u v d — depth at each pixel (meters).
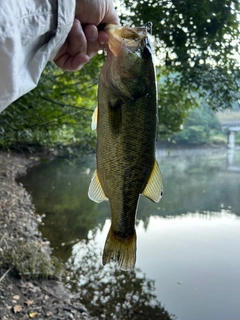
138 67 0.31
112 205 0.34
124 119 0.31
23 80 0.22
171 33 1.08
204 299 1.02
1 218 1.41
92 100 1.55
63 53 0.31
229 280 1.14
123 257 0.35
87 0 0.29
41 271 1.00
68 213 1.79
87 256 1.26
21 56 0.20
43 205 1.89
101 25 0.32
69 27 0.24
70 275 1.08
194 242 1.48
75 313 0.86
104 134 0.32
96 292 1.00
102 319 0.88
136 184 0.33
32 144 2.29
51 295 0.91
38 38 0.22
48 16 0.22
